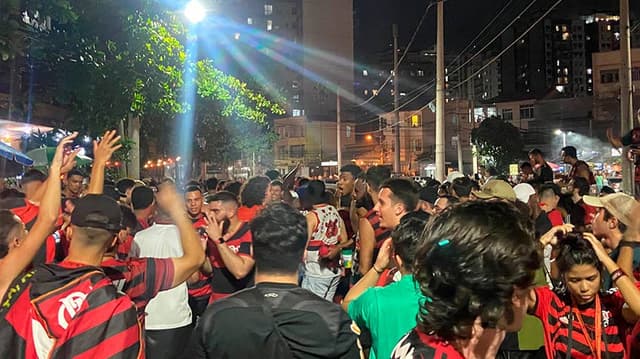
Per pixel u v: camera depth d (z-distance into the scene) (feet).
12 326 9.28
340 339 8.96
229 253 16.65
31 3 21.86
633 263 13.12
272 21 294.46
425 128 238.27
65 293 9.32
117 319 9.34
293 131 246.06
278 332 8.85
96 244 9.84
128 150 43.70
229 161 130.21
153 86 40.04
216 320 8.96
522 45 375.86
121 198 23.79
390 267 12.62
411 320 9.60
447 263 5.21
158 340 15.89
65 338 9.07
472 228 5.25
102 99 31.35
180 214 12.54
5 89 30.01
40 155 29.84
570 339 11.00
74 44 28.45
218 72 81.61
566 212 26.23
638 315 10.50
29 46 27.25
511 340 13.12
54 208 10.19
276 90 129.49
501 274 5.07
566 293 11.55
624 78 57.72
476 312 5.10
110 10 27.68
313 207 23.43
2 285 9.62
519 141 169.99
